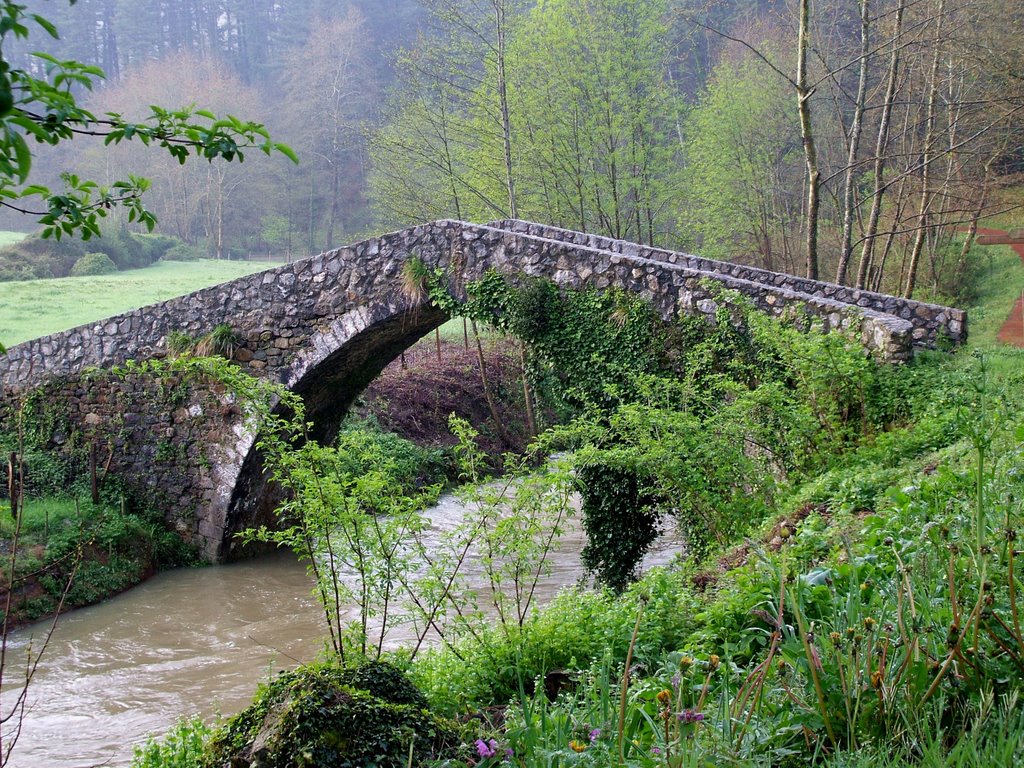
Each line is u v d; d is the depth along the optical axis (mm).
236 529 16438
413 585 7172
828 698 2900
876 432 9094
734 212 27250
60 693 9734
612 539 11812
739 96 26750
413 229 14414
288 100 55875
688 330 11711
